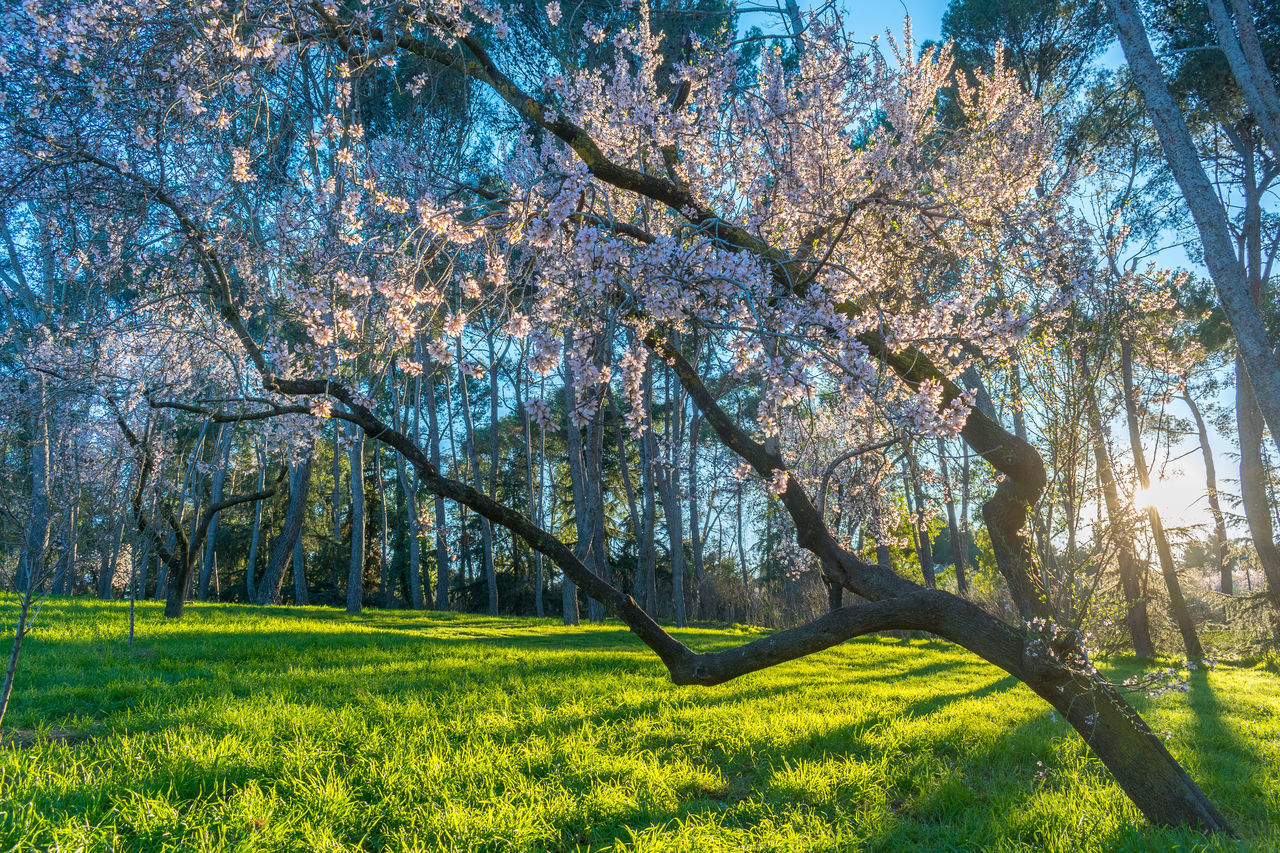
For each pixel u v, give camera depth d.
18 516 5.73
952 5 18.03
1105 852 4.13
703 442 25.11
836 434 6.82
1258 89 8.88
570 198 3.80
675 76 6.53
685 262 3.79
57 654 8.45
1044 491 5.09
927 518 7.55
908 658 15.85
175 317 5.98
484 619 21.94
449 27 4.98
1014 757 6.37
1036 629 4.53
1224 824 4.42
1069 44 16.47
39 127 4.01
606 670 10.41
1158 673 4.68
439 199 4.79
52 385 7.20
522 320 3.99
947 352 4.72
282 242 5.01
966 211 5.87
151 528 9.67
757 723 6.94
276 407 4.07
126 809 3.78
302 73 5.05
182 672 8.08
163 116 3.99
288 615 17.05
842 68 5.96
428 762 5.09
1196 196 7.96
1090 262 5.12
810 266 4.64
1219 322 18.84
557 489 35.62
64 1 3.69
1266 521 18.53
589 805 4.57
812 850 4.08
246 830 3.75
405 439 4.14
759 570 35.38
